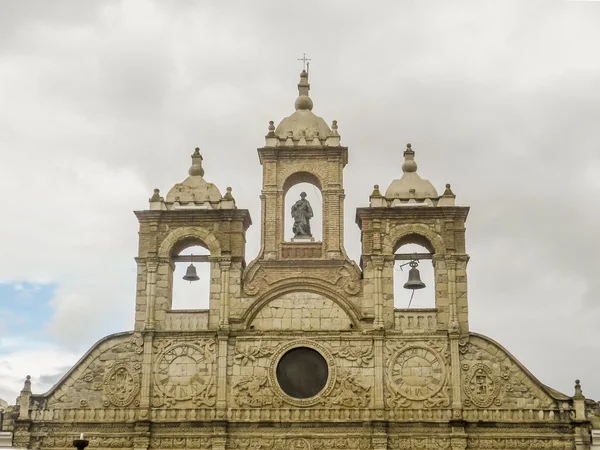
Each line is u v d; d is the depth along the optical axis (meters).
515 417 49.66
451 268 52.31
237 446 49.50
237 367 50.91
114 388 50.97
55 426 50.47
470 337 51.12
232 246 53.16
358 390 50.19
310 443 49.38
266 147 55.06
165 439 49.75
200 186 55.25
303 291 52.47
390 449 49.16
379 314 51.41
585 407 49.75
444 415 49.69
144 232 53.62
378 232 53.12
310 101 58.12
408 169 55.69
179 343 51.50
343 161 55.56
